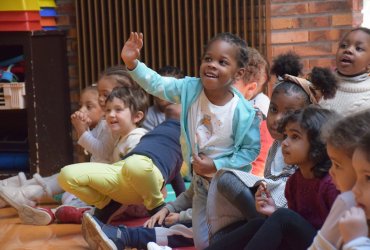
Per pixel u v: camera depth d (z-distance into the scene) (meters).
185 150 2.96
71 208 3.68
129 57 2.87
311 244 2.02
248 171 2.91
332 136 1.89
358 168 1.73
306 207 2.30
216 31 4.65
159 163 3.39
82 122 3.92
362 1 4.51
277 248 2.29
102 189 3.35
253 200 2.59
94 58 4.93
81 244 3.29
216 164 2.83
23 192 3.85
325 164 2.22
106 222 3.44
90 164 3.39
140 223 3.56
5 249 3.22
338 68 3.13
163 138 3.52
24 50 4.67
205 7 4.72
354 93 3.05
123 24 4.81
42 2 4.79
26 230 3.58
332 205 2.00
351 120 1.88
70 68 4.94
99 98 3.98
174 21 4.71
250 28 4.62
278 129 2.37
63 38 4.84
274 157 2.68
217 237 2.72
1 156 4.91
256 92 3.52
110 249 2.87
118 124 3.67
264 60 3.49
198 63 4.71
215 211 2.74
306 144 2.23
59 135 4.85
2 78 4.72
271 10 4.51
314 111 2.25
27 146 4.90
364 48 3.06
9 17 4.62
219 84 2.79
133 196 3.40
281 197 2.54
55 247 3.24
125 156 3.52
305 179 2.29
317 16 4.44
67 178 3.33
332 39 4.43
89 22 4.87
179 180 3.68
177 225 3.03
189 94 2.91
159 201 3.38
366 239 1.69
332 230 1.85
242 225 2.62
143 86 2.93
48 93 4.79
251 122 2.85
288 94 2.55
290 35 4.50
